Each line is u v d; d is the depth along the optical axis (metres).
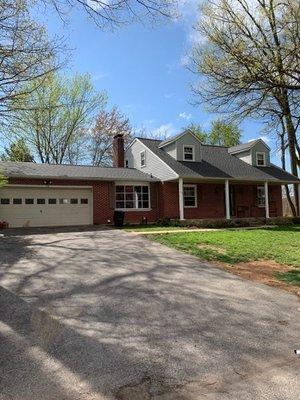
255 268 9.14
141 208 21.66
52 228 17.42
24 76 9.77
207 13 12.01
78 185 19.53
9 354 4.13
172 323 5.21
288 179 24.81
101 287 6.89
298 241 13.62
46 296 6.27
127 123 38.50
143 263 9.18
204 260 9.88
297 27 11.27
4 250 10.54
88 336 4.67
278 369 3.93
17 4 8.23
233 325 5.21
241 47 11.14
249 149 25.81
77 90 30.33
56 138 31.03
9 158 28.39
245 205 25.11
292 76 11.13
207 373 3.80
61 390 3.41
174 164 21.97
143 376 3.70
